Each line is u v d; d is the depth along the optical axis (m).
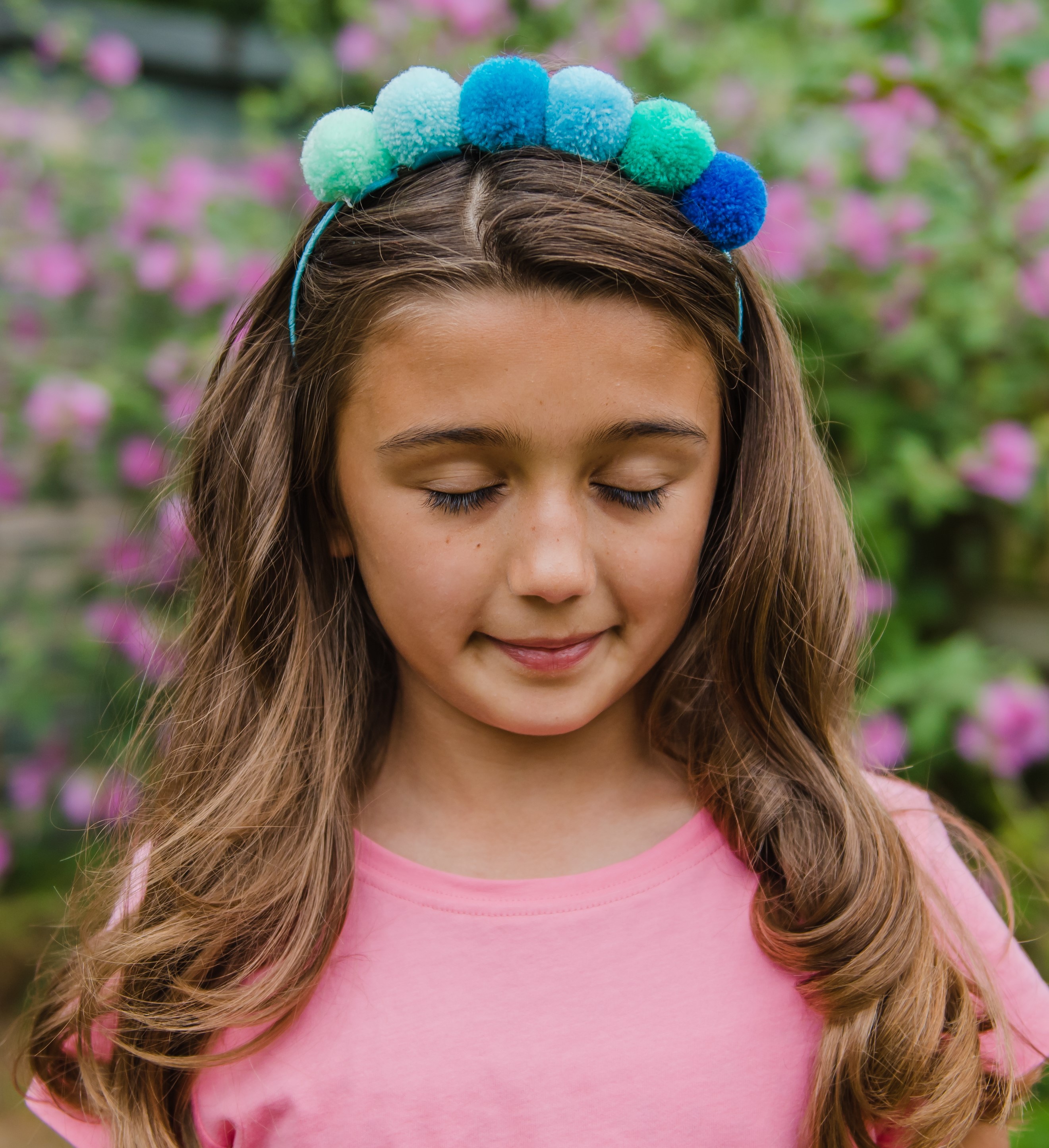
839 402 2.09
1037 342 2.04
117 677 2.40
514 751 0.97
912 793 1.15
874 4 1.76
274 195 2.47
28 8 2.64
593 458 0.80
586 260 0.77
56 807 2.67
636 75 2.33
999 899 1.65
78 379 2.35
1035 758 2.02
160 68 2.92
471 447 0.79
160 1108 0.98
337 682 1.04
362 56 2.41
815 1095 0.89
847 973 0.92
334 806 0.99
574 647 0.84
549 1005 0.89
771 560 1.02
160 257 2.31
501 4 2.38
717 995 0.90
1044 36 1.80
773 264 1.99
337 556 1.01
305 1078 0.89
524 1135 0.86
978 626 2.36
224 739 1.06
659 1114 0.86
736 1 2.54
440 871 0.96
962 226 1.94
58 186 2.44
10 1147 2.08
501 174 0.85
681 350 0.82
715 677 1.06
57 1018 1.11
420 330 0.78
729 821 1.00
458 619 0.83
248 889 0.98
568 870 0.96
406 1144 0.86
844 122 2.09
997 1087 0.97
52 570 2.59
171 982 0.98
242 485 1.05
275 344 1.03
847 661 1.12
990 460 1.99
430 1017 0.90
